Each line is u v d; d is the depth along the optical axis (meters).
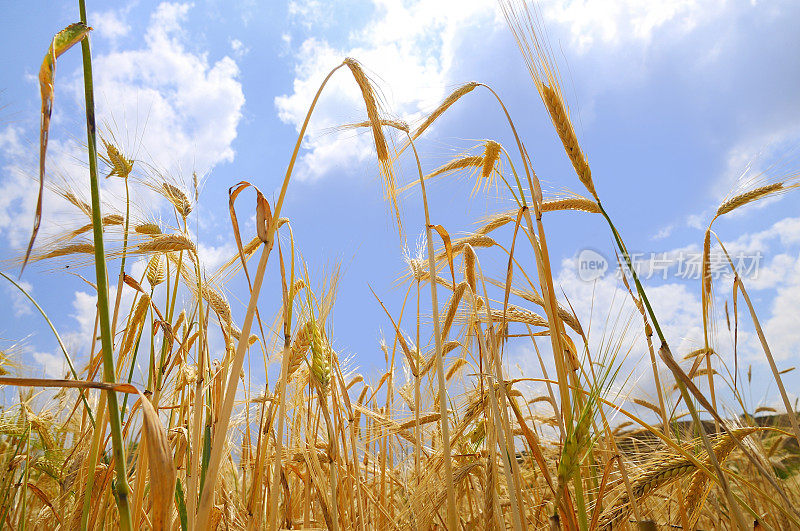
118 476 0.23
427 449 0.58
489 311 0.43
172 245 0.42
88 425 0.52
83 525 0.33
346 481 0.53
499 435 0.39
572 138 0.41
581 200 0.45
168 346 0.45
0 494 0.46
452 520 0.39
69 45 0.23
